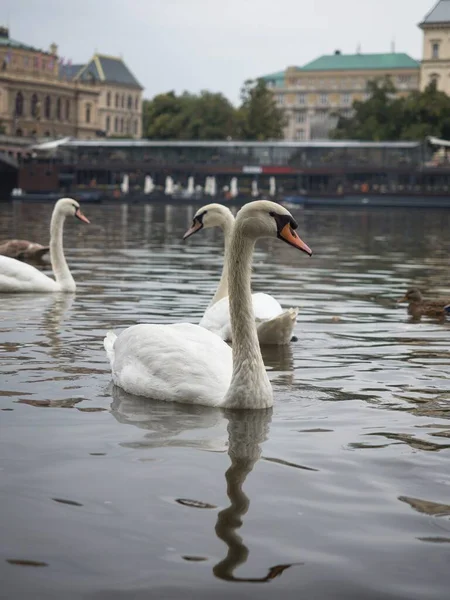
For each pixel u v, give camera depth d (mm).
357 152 133375
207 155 139250
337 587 5348
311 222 69188
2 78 197750
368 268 27906
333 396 10016
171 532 6066
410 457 7754
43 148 141250
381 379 10977
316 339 13961
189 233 14227
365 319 16266
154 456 7672
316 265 28875
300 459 7668
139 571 5504
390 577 5480
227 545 5883
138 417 8859
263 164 136375
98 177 142125
